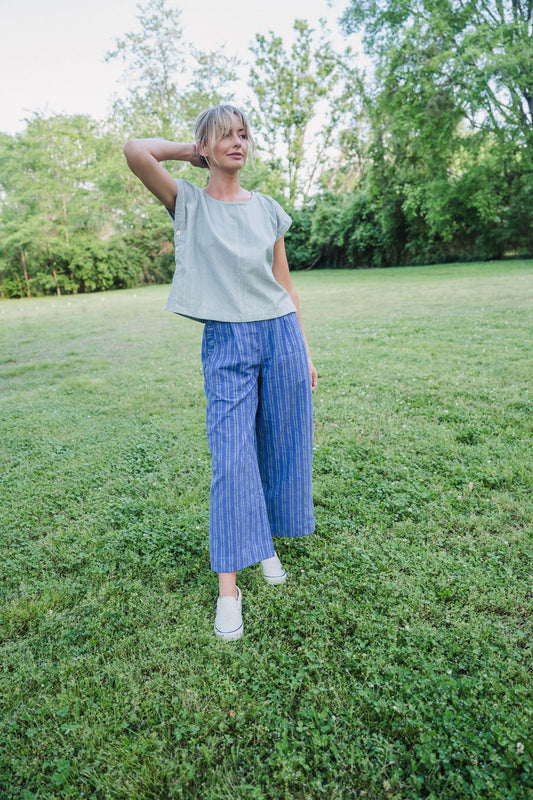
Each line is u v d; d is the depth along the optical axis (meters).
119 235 28.41
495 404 3.74
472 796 1.20
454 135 19.34
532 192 18.02
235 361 1.73
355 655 1.61
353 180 31.91
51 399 4.85
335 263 27.58
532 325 6.41
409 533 2.26
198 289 1.74
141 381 5.32
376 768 1.28
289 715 1.44
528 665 1.55
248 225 1.74
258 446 1.92
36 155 24.45
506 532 2.24
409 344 5.91
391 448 3.13
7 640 1.77
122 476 3.06
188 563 2.16
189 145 1.75
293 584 1.99
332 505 2.53
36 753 1.36
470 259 21.33
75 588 2.02
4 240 23.97
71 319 12.15
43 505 2.72
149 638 1.73
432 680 1.50
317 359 5.48
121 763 1.31
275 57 28.95
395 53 18.58
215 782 1.28
